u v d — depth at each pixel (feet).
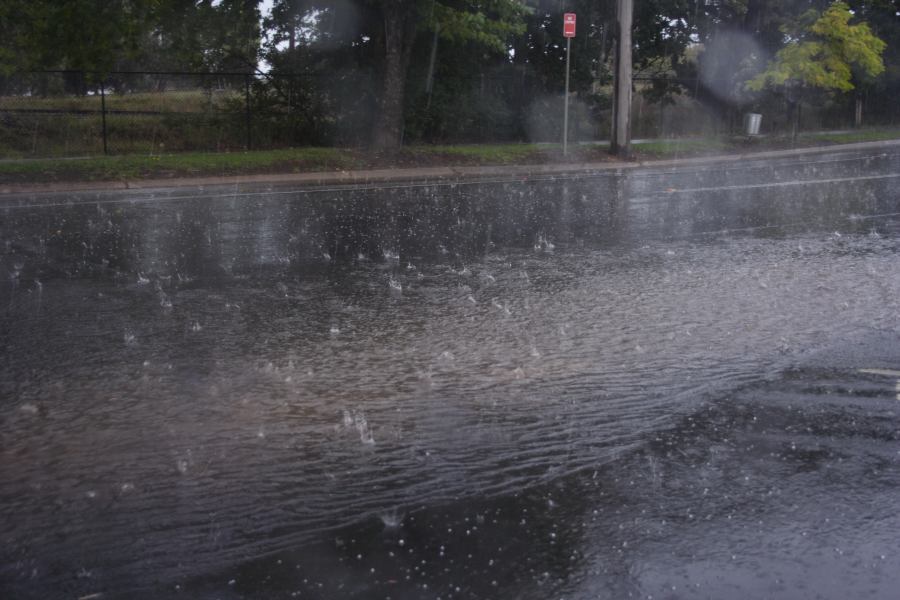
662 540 12.05
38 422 16.70
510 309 24.76
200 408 17.34
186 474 14.38
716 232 36.65
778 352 20.70
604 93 88.53
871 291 26.35
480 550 11.87
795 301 25.32
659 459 14.73
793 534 12.16
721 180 56.44
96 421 16.71
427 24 67.82
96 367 19.85
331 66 73.82
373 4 69.87
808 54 77.82
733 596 10.71
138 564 11.67
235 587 11.07
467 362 20.13
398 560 11.64
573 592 10.82
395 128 68.74
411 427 16.31
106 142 66.39
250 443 15.62
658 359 20.25
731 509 12.91
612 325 23.09
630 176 60.13
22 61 63.77
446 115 76.74
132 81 81.92
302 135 73.92
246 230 37.55
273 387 18.53
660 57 92.17
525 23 77.77
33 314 24.29
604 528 12.41
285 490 13.78
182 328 22.93
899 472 14.12
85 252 32.71
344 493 13.65
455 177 60.85
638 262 30.89
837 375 19.01
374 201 47.14
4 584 11.24
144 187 53.67
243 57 72.69
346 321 23.59
